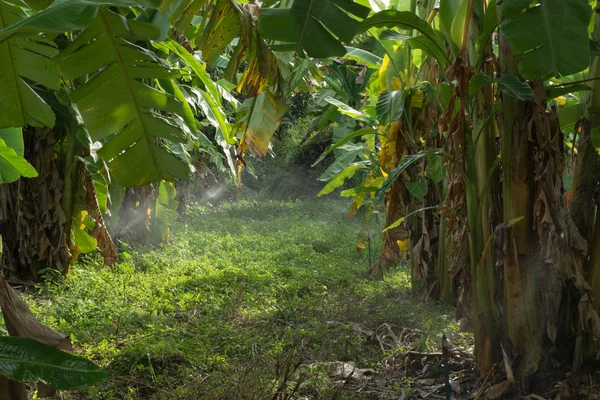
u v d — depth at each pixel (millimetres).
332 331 5500
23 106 3467
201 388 4043
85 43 3588
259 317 6020
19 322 2686
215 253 9922
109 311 6168
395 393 4410
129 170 3818
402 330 5789
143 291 7012
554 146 3926
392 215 5750
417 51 5855
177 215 14398
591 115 4262
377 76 7453
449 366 4738
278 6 4031
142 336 5316
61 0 2578
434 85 5645
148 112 3717
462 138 4074
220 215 15820
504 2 3447
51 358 2426
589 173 4297
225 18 3734
